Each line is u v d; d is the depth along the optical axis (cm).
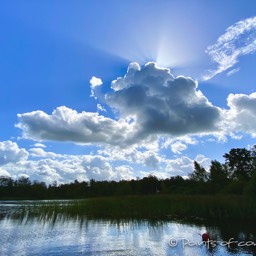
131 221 2984
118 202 3953
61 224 2830
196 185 6209
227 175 6575
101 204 3891
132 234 2261
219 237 2066
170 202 3744
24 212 3834
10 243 1969
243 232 2244
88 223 2877
